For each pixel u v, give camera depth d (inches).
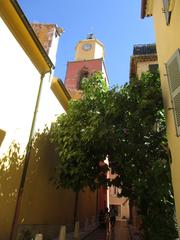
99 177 443.2
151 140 418.6
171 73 244.5
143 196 377.4
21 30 413.7
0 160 351.9
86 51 1560.0
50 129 533.0
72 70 1409.9
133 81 433.4
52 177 497.7
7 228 360.5
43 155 492.7
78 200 793.6
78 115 463.2
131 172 396.5
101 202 1310.3
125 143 406.9
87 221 848.3
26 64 439.5
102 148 431.5
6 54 377.7
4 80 369.4
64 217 636.1
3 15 373.7
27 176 425.4
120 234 820.6
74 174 440.8
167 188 366.6
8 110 375.9
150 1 408.8
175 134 241.0
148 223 377.1
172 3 247.8
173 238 362.0
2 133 357.4
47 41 555.5
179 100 223.0
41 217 484.7
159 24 336.2
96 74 504.7
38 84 484.4
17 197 389.7
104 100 450.6
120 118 422.9
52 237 531.8
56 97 583.5
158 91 403.5
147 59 875.4
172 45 259.0
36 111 462.6
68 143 449.4
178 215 230.8
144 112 404.5
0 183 349.1
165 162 376.2
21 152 407.2
